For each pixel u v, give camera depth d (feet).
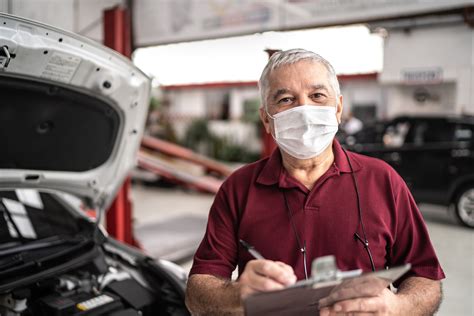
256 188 4.46
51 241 6.66
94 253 6.66
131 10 17.69
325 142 4.23
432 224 19.34
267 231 4.29
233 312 3.66
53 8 15.05
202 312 4.01
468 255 14.93
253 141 38.81
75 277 6.47
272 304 3.14
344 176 4.35
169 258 13.71
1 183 6.10
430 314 4.02
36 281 5.55
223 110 41.42
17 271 5.59
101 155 6.82
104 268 6.66
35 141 6.02
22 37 4.78
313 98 4.21
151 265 7.20
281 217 4.29
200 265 4.34
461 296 11.45
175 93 42.68
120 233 12.78
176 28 16.65
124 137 6.81
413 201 4.44
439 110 25.68
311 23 13.60
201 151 37.96
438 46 21.72
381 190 4.32
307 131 4.12
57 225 7.26
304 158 4.33
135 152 7.25
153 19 17.21
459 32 21.02
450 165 18.65
